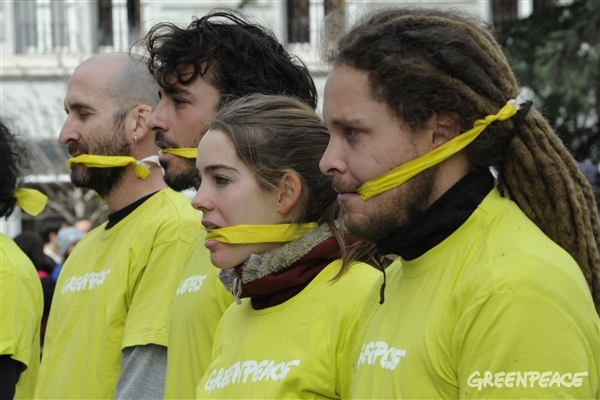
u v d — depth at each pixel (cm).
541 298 381
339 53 427
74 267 770
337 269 523
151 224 714
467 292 396
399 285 439
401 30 415
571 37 2080
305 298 517
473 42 414
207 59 637
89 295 735
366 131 414
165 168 650
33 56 3033
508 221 411
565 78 2062
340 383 497
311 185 527
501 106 418
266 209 525
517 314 379
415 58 407
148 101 769
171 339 628
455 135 413
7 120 1141
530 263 388
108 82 762
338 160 425
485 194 421
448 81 407
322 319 507
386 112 411
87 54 3038
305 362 497
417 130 410
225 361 536
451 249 416
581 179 441
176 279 685
